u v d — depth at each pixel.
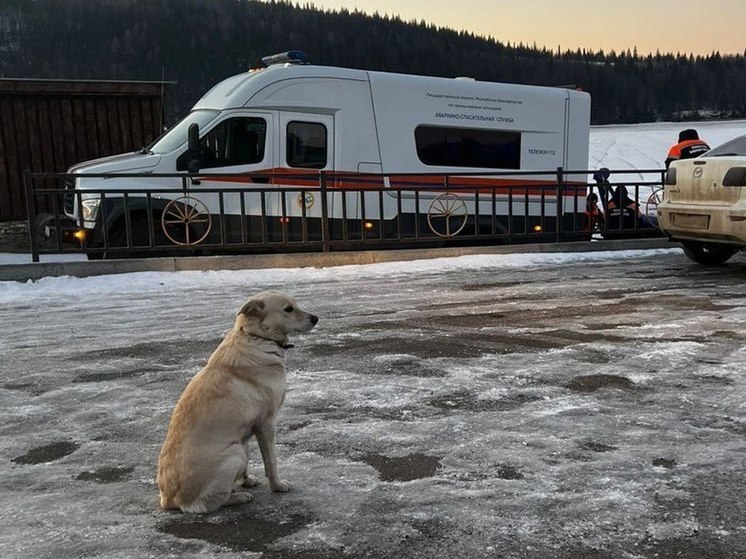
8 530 3.12
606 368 5.44
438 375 5.38
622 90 124.19
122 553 2.90
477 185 12.43
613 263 11.35
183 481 3.22
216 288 9.43
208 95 12.40
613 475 3.55
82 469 3.88
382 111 12.15
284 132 11.64
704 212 9.49
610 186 13.28
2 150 14.36
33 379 5.57
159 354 6.26
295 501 3.37
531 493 3.38
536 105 13.22
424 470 3.69
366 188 11.46
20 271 9.77
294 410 4.68
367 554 2.87
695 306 7.71
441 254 11.77
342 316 7.59
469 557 2.82
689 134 14.01
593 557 2.80
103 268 10.15
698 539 2.92
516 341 6.37
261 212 11.29
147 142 15.29
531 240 13.26
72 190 10.19
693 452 3.82
